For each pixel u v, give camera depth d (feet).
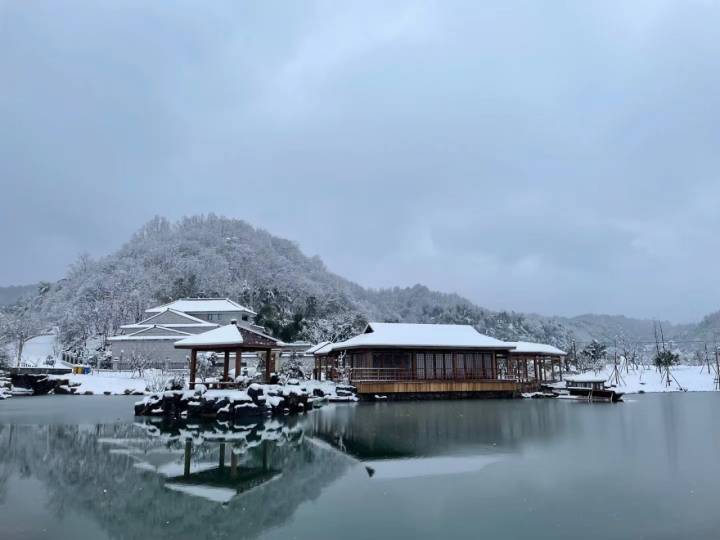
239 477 39.63
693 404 104.99
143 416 79.66
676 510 29.96
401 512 30.35
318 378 149.69
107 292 285.23
